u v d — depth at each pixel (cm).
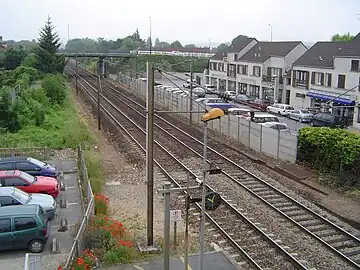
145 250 1560
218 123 3788
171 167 2681
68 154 2994
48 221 1720
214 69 8144
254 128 3167
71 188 2234
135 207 2020
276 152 2914
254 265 1466
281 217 1905
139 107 5228
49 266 1417
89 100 5838
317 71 5275
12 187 1820
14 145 3064
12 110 3625
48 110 4462
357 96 4634
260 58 6612
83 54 9494
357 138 2356
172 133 3725
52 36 7481
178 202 2083
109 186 2320
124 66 10044
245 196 2159
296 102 5722
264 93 6531
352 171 2331
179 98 4819
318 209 2011
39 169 2217
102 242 1538
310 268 1463
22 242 1503
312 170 2586
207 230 1769
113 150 3158
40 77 6538
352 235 1708
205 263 1473
